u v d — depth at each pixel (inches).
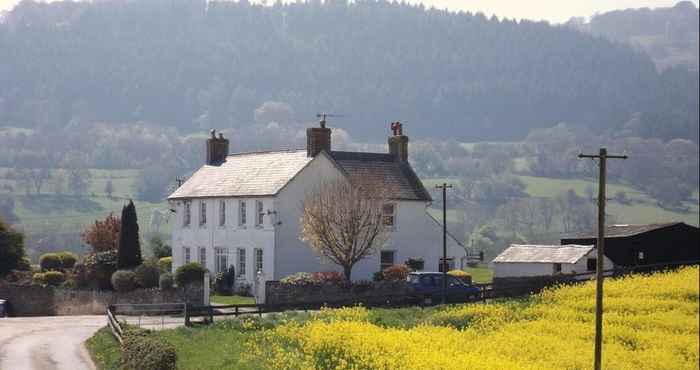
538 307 2859.3
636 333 2519.7
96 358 2223.2
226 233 3937.0
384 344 2071.9
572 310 2800.2
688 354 2362.2
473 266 5703.7
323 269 3762.3
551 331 2522.1
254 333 2354.8
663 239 4057.6
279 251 3686.0
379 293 3302.2
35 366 2123.5
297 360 1937.7
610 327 2568.9
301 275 3339.1
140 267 3572.8
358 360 1923.0
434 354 1964.8
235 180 4005.9
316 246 3491.6
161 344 1895.9
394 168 3998.5
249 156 4131.4
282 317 2672.2
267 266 3700.8
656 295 3046.3
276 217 3686.0
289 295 3260.3
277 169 3870.6
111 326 2628.0
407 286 3245.6
